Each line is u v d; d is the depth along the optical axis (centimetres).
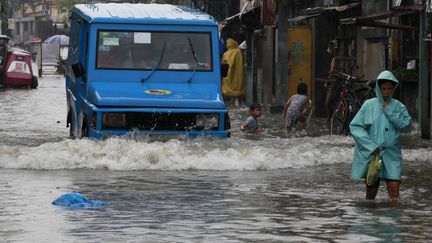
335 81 2666
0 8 9056
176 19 2034
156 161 1731
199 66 2006
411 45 2581
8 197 1365
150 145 1772
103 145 1769
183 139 1867
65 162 1731
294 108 2478
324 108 3306
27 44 13700
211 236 1084
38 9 15838
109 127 1853
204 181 1559
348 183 1555
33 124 2805
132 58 1998
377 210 1280
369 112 1370
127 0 8400
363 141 1358
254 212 1254
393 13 2356
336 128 2423
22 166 1725
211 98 1917
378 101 1371
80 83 2100
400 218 1215
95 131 1855
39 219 1186
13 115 3209
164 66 1998
